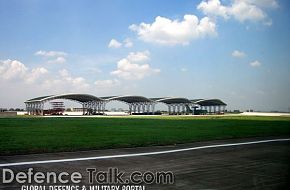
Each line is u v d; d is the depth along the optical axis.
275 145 21.95
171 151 18.53
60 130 32.31
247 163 14.98
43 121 50.22
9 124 41.22
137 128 36.34
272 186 10.97
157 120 58.28
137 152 17.94
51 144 20.52
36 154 16.70
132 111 111.44
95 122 48.69
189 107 117.44
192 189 10.49
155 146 20.69
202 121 55.44
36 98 96.31
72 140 23.05
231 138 26.16
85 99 98.81
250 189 10.58
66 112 113.69
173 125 42.59
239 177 12.16
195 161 15.40
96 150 18.52
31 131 30.67
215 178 11.97
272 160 15.88
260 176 12.36
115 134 28.25
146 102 109.69
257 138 26.52
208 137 26.33
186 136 26.86
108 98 101.75
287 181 11.66
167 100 112.38
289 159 16.30
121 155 16.81
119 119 61.69
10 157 15.67
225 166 14.27
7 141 21.88
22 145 19.81
